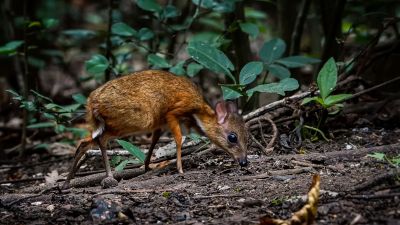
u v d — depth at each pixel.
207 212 6.63
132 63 16.50
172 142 9.57
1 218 6.79
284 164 8.30
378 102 10.84
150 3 10.66
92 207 6.70
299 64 10.11
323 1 11.52
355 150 8.46
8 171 10.62
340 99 8.43
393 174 7.00
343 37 11.41
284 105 9.39
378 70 12.01
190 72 10.29
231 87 8.37
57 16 19.50
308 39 17.34
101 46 11.51
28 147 11.83
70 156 10.98
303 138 9.65
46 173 10.25
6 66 16.38
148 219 6.52
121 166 8.67
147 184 7.91
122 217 6.52
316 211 6.10
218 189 7.45
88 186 8.48
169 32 12.05
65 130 11.19
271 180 7.66
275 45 10.31
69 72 16.30
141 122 8.14
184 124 9.05
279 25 12.27
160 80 8.51
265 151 8.99
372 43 10.84
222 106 8.91
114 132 8.09
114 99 7.96
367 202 6.42
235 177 7.92
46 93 15.41
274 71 10.00
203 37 13.93
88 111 8.14
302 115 9.56
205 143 9.44
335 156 8.35
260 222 5.95
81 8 20.95
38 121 12.27
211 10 10.60
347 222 5.99
